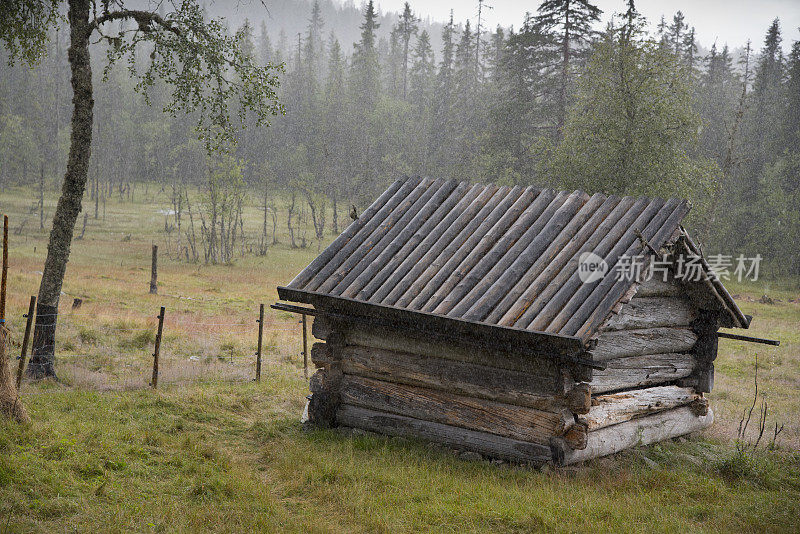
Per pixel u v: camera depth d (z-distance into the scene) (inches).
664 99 1267.2
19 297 821.9
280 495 291.1
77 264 1526.8
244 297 1208.8
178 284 1323.8
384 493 294.5
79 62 504.4
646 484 338.3
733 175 2573.8
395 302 369.1
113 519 234.2
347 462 337.7
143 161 3846.0
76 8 506.0
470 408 373.1
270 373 580.1
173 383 498.6
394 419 395.5
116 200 3270.2
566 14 1915.6
